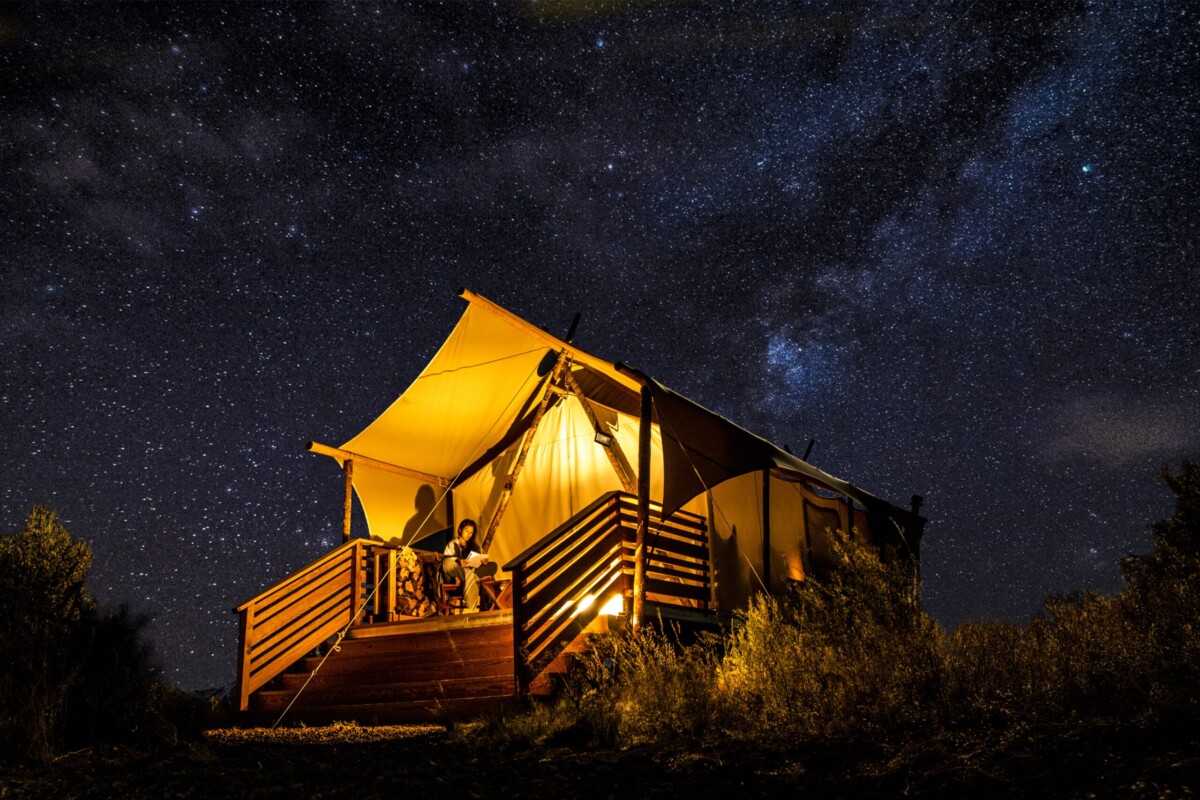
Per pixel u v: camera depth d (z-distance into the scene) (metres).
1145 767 3.67
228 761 5.43
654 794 4.17
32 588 5.86
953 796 3.75
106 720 5.87
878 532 12.61
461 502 13.06
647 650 7.65
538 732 6.19
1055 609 6.58
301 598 9.77
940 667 5.72
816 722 5.50
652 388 9.71
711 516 10.84
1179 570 5.83
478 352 11.11
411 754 5.71
